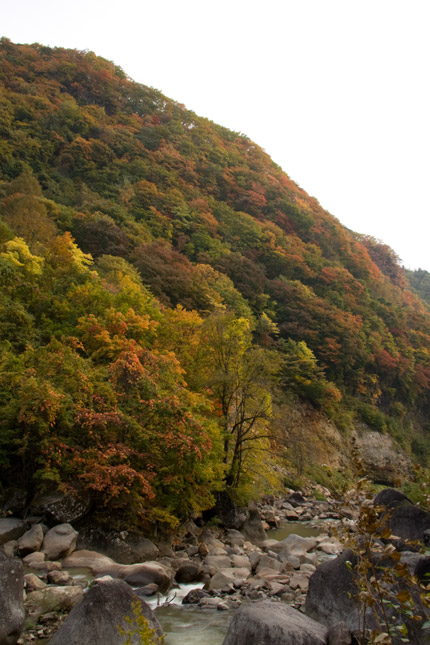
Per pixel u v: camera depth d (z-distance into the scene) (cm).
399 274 14275
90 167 10100
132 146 11300
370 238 14538
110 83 13925
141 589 1271
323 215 12325
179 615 1138
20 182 7106
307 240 11031
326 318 7438
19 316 2755
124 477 1775
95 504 1745
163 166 11300
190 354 2962
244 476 2509
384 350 7856
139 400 2041
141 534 1748
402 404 7962
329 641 810
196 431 2011
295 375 5931
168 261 6625
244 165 13325
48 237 5159
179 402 2073
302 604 1191
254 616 814
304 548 1903
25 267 3566
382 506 615
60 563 1420
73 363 2128
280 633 777
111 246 6469
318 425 5941
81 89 13362
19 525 1580
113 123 12431
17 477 1802
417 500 1962
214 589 1334
